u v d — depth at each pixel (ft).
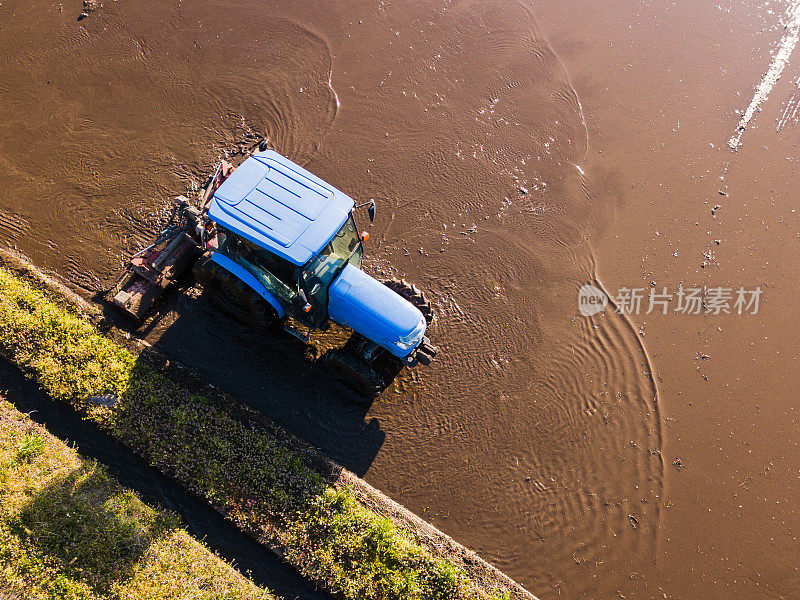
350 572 28.37
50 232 37.50
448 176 42.27
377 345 32.58
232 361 34.17
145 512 28.89
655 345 36.78
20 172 39.63
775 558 31.12
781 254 40.04
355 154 42.60
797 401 35.40
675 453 33.63
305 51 47.03
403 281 36.24
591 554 30.91
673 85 47.14
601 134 44.70
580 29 50.03
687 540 31.40
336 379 34.09
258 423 31.99
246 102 44.04
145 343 33.83
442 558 29.37
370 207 31.27
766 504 32.42
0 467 28.78
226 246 31.83
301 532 28.99
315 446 32.19
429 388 34.47
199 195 35.55
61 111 42.50
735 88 47.03
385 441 32.73
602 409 34.71
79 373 31.89
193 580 27.40
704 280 39.04
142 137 41.83
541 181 42.55
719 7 50.98
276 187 31.01
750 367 36.27
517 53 48.32
